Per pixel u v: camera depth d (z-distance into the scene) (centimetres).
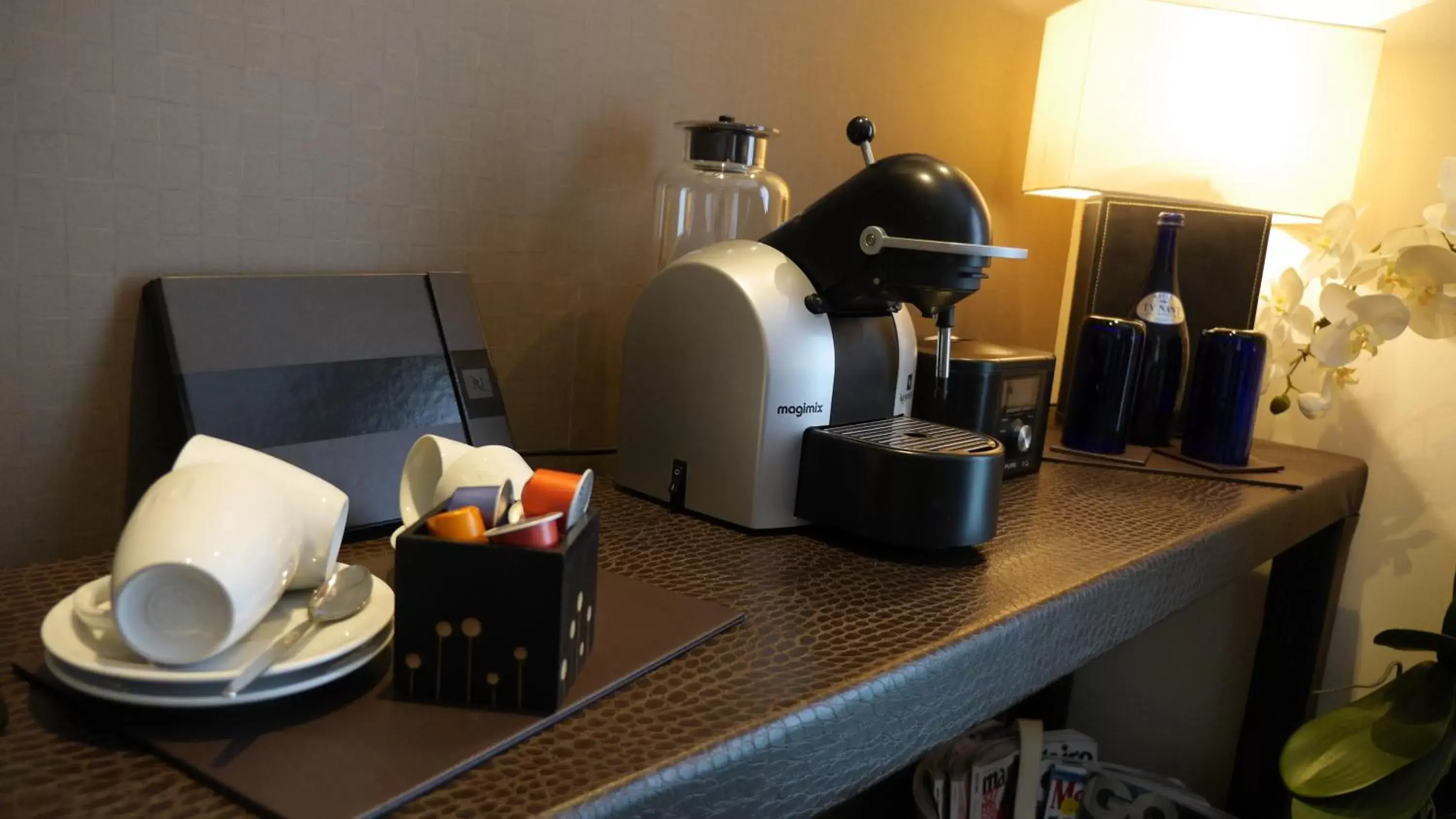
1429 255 116
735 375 82
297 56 80
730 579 73
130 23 71
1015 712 162
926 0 134
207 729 46
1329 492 120
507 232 97
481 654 50
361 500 76
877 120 132
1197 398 124
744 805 51
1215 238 133
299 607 53
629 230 107
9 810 40
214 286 74
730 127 95
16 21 67
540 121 97
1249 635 147
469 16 90
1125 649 159
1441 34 129
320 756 45
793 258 84
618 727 50
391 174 87
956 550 83
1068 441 125
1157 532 92
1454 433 129
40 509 73
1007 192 155
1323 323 127
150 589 44
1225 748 152
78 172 71
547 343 102
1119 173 126
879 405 90
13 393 71
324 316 79
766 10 115
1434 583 133
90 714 48
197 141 76
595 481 98
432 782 43
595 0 99
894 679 59
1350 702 142
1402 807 104
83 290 72
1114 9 122
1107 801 138
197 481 47
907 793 149
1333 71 126
